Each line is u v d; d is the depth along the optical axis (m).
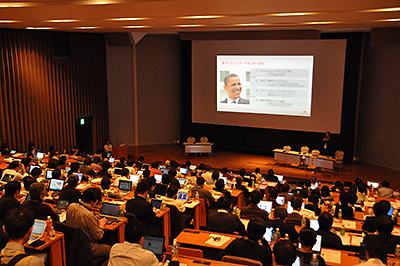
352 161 15.38
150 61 18.11
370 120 15.15
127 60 17.58
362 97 15.41
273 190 7.23
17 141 13.26
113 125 17.73
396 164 14.08
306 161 13.88
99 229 5.05
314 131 15.14
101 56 16.44
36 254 4.20
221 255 4.14
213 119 16.95
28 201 5.27
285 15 8.70
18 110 13.28
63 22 10.38
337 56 14.28
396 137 13.98
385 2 6.98
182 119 18.28
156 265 3.25
